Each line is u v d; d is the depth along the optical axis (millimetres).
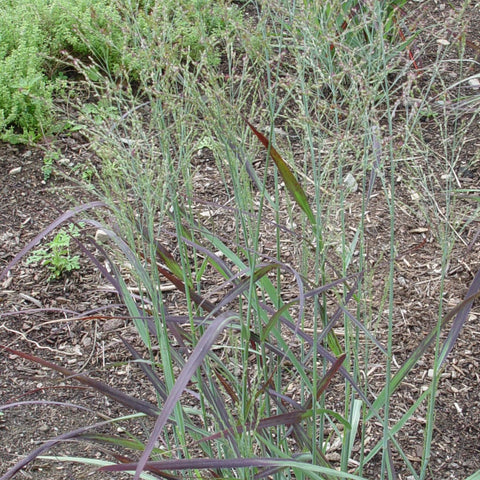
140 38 1496
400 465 2414
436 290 3117
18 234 3488
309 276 2545
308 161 3475
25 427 2633
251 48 1537
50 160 3797
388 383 1633
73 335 3012
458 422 2568
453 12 1636
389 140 1475
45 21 4281
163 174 1514
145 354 2910
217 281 3180
